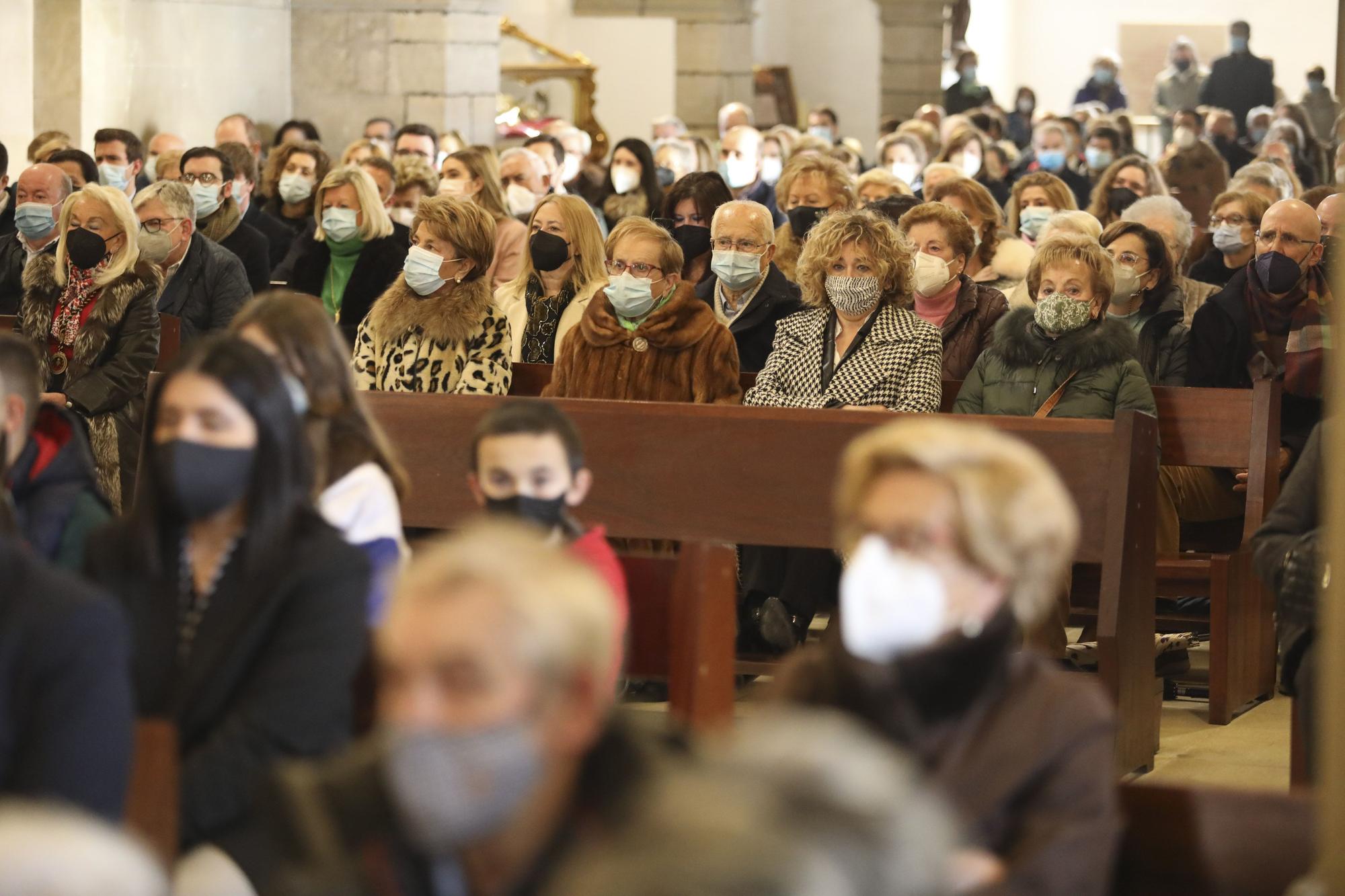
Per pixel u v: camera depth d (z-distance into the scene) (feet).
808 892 5.87
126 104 79.36
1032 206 53.01
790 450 28.84
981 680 12.98
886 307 34.04
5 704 13.91
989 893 12.12
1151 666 28.81
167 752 14.58
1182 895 13.39
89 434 36.73
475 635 9.15
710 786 6.22
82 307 37.22
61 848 6.21
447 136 82.69
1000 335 34.09
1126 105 153.07
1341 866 10.57
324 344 20.57
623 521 29.53
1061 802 12.85
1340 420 10.73
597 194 72.54
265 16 89.35
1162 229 43.11
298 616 16.89
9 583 14.14
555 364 34.58
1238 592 32.35
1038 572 12.72
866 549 12.67
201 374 16.88
